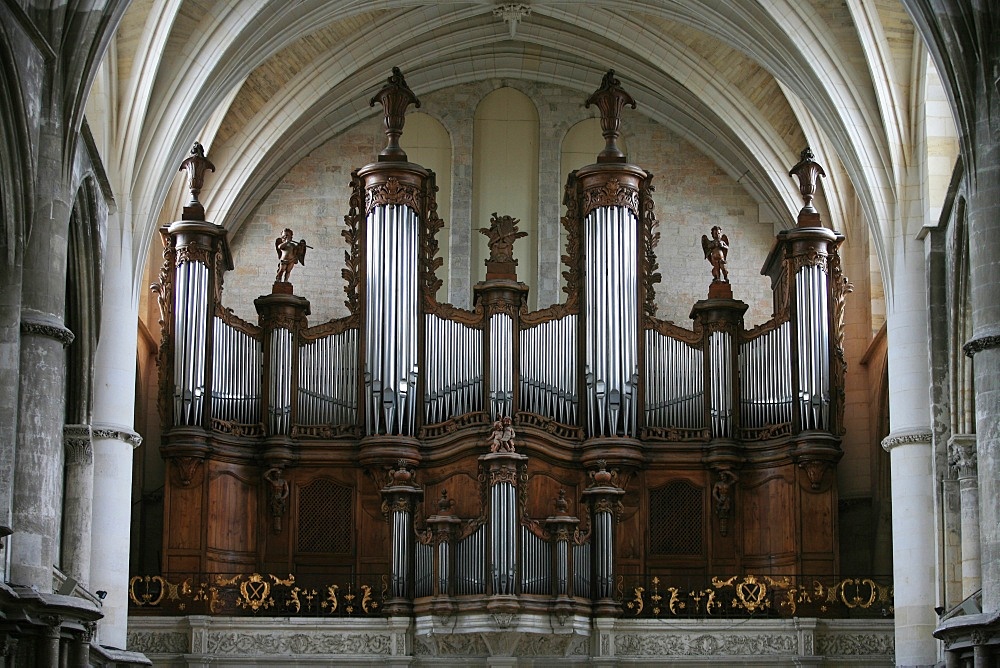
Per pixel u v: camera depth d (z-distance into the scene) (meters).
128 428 33.50
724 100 41.69
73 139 26.84
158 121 34.59
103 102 33.44
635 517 37.88
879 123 35.59
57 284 26.28
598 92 39.94
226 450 37.53
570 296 38.78
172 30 34.72
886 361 39.19
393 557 35.62
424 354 38.22
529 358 38.31
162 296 37.97
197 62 34.81
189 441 37.00
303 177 43.53
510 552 34.84
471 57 43.59
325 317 42.69
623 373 38.00
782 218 43.19
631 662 35.34
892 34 35.09
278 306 38.53
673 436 38.28
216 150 41.50
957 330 33.16
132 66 33.94
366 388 37.94
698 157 44.03
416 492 35.88
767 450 38.06
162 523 38.88
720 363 38.59
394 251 38.44
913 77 35.25
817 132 41.03
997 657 25.91
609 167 39.00
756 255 43.38
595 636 35.34
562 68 43.84
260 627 35.22
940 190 34.69
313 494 37.81
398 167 38.84
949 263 33.94
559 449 37.62
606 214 38.88
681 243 43.47
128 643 35.00
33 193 25.47
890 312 35.28
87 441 31.92
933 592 34.06
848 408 41.22
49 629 25.05
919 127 35.19
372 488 37.72
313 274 42.94
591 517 36.06
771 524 37.78
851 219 41.69
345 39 41.03
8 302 25.12
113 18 27.34
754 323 42.94
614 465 37.56
